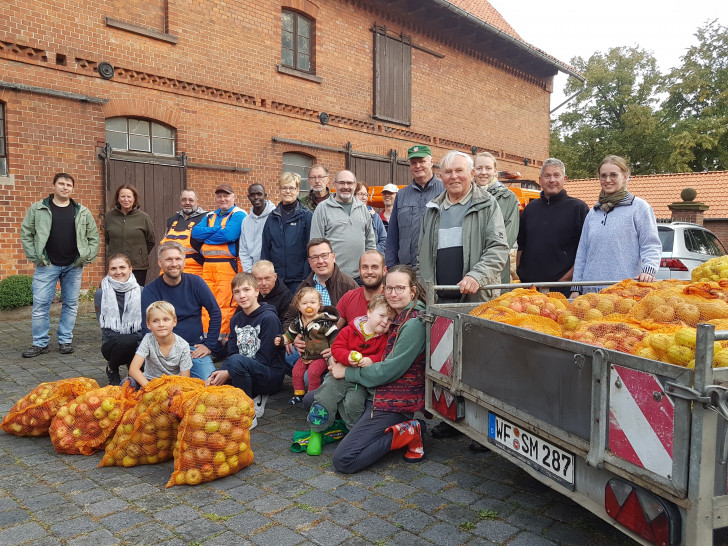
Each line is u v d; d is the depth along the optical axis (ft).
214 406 10.88
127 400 12.21
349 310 14.47
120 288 16.58
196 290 15.88
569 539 8.66
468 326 9.83
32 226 20.42
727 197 63.77
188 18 33.04
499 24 58.23
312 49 40.65
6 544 8.39
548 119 68.18
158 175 32.22
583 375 7.10
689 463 5.66
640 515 6.27
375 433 11.32
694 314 8.73
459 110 54.49
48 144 27.94
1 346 22.02
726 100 101.55
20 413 12.79
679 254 30.14
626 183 14.58
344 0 42.39
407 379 11.71
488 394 9.30
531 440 8.44
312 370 14.29
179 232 23.38
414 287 12.16
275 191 38.37
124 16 30.48
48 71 27.76
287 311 16.76
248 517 9.32
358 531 8.87
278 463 11.75
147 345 13.96
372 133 45.60
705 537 5.67
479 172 16.85
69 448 12.00
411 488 10.50
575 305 10.34
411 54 48.75
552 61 61.87
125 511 9.52
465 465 11.68
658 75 114.11
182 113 33.22
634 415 6.29
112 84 30.17
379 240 22.44
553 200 16.47
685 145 98.68
